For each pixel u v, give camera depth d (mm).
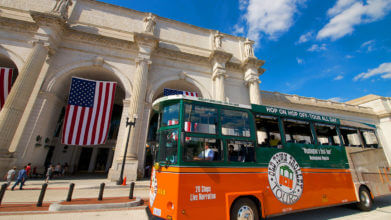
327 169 6750
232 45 24766
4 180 11773
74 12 19000
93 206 6391
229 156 5129
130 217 5703
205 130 5078
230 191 4797
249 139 5617
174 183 4375
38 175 14305
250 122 5871
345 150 7566
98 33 18891
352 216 6750
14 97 13180
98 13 19953
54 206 6156
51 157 20266
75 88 15047
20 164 12992
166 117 5469
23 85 13672
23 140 13617
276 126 6375
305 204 5859
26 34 16359
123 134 15492
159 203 4629
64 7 17203
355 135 8227
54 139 20703
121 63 17938
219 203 4578
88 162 23906
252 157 5445
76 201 7141
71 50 17109
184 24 23016
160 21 22031
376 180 7902
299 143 6520
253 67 22391
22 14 17438
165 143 5184
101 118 15117
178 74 19812
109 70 17438
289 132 6598
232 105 5777
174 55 20141
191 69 20562
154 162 5512
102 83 16047
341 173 7055
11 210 6020
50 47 15562
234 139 5375
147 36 18000
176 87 21547
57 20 16109
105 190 10391
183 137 4738
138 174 14148
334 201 6500
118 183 11727
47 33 15656
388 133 33531
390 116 33719
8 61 16750
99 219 5445
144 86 16641
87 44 17688
